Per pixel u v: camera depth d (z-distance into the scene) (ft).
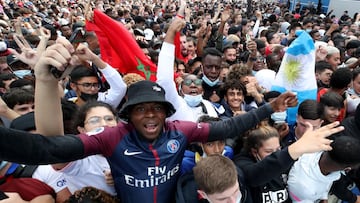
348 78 12.25
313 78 11.46
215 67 12.34
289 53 11.42
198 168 5.22
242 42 28.40
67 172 5.78
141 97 5.10
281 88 11.73
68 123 6.86
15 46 17.58
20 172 6.15
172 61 7.67
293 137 10.09
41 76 4.22
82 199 5.36
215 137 5.88
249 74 12.95
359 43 24.06
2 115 7.91
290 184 6.85
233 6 81.46
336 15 64.44
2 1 45.01
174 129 5.63
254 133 6.96
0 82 12.65
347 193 8.07
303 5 78.43
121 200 5.42
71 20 34.65
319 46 18.37
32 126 6.33
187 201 5.50
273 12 71.82
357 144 6.21
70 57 3.99
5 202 5.20
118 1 70.49
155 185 5.24
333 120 10.36
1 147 4.01
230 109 11.47
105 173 6.03
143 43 19.22
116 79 8.55
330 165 6.34
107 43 12.71
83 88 10.51
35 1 55.31
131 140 5.26
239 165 6.56
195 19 44.62
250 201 6.08
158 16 45.85
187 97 10.65
